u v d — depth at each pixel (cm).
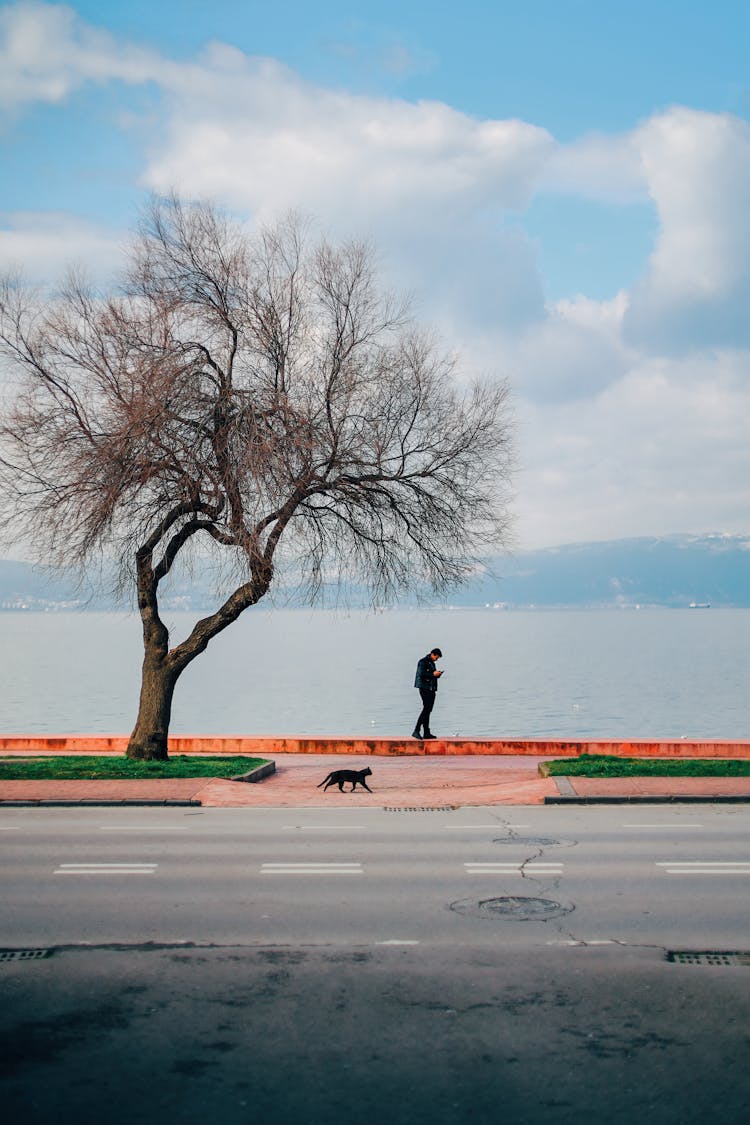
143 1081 609
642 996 748
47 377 2098
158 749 2222
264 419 2000
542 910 997
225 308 2131
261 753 2522
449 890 1084
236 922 958
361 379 2153
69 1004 738
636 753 2422
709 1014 711
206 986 776
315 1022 700
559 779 1945
